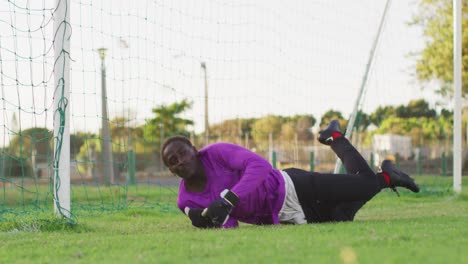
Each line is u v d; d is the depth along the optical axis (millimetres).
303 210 5496
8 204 8156
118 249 3883
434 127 21500
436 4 21625
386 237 3871
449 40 21891
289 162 16453
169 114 27125
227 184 5227
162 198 12375
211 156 5242
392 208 9000
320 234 4184
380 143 20547
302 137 17625
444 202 10492
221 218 4879
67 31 6277
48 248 4164
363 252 3240
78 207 8562
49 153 7176
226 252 3500
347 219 5648
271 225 5262
